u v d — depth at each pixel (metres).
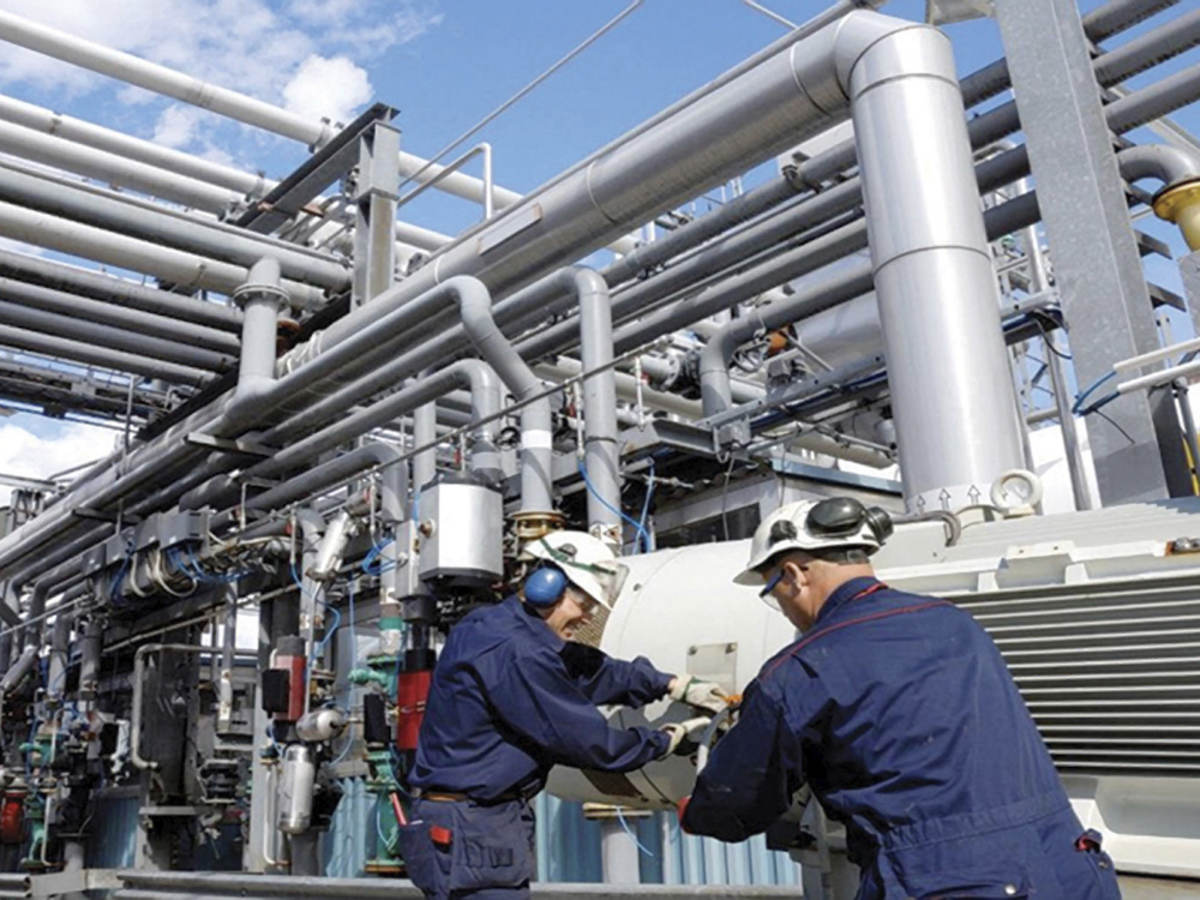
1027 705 2.05
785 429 6.64
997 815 1.58
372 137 6.54
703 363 6.30
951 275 3.22
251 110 8.91
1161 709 1.91
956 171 3.36
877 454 7.32
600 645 2.75
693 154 4.25
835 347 6.81
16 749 10.72
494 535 4.76
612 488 4.57
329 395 6.11
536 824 5.44
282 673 5.83
